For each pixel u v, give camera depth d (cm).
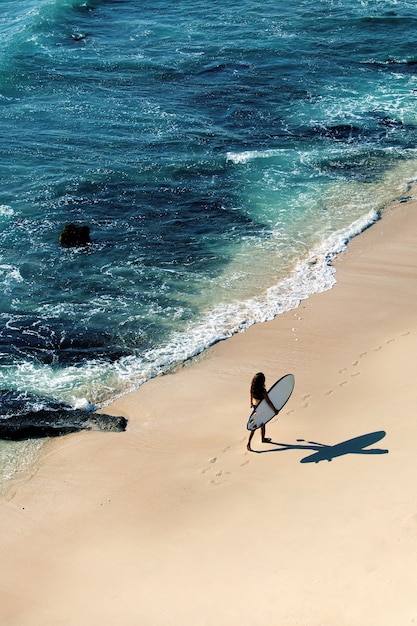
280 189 2641
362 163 2806
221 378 1698
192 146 2952
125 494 1347
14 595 1152
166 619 1038
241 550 1142
